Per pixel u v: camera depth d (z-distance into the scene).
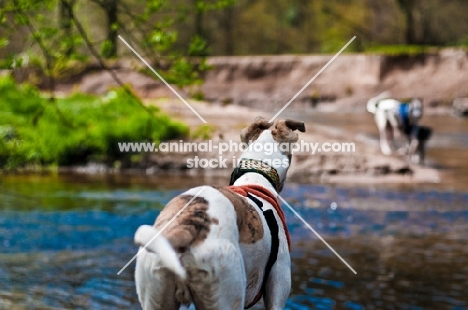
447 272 8.45
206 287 3.96
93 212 11.68
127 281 8.05
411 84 39.56
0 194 13.02
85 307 7.07
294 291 7.64
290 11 58.31
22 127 16.78
